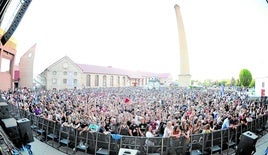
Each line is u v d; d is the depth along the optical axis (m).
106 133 8.21
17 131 7.96
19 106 15.08
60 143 9.51
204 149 8.33
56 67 61.59
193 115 12.16
